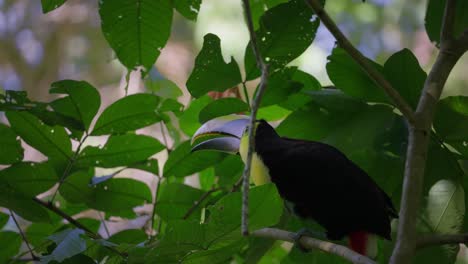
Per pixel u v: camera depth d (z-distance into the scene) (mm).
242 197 5422
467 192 7297
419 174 5742
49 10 7930
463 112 6984
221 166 8953
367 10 20547
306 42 7656
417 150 5828
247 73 7852
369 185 7293
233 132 8344
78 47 22250
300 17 7469
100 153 8289
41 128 7949
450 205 7117
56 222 8719
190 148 8609
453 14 6371
